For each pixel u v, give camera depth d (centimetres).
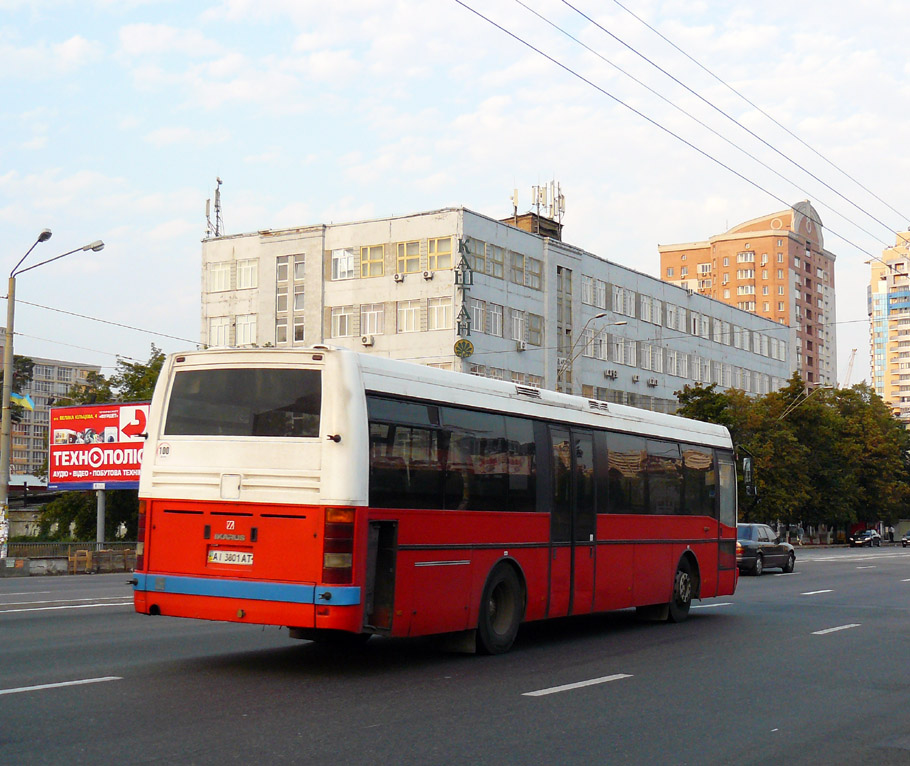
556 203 7181
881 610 1961
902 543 9725
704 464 1798
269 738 748
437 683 1017
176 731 766
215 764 670
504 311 6019
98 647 1223
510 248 6119
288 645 1280
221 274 6656
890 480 8938
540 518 1323
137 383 5938
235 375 1077
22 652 1167
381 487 1054
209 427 1075
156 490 1084
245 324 6525
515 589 1270
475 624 1194
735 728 839
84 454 3994
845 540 9169
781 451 6669
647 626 1634
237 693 934
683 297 8006
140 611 1076
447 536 1145
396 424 1085
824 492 7850
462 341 5597
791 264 13888
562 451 1387
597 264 6919
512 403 1292
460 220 5769
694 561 1752
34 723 786
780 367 9681
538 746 751
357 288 6094
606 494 1484
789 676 1125
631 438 1570
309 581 1005
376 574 1061
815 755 753
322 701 902
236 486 1045
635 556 1553
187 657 1159
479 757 711
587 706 914
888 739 813
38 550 3553
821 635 1523
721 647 1368
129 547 3853
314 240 6272
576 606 1393
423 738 764
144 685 965
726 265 14138
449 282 5772
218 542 1047
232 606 1029
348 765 677
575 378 6575
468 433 1198
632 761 716
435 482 1134
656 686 1036
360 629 1011
